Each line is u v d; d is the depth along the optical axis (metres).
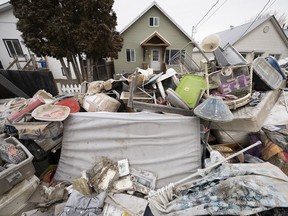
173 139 1.75
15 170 1.46
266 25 10.89
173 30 10.11
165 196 1.29
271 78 2.60
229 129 2.08
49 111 1.84
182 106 1.95
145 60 10.50
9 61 10.05
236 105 2.07
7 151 1.56
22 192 1.51
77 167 1.83
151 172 1.71
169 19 9.76
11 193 1.45
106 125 1.79
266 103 2.26
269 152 1.89
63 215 1.34
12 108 2.55
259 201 0.98
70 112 2.02
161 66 10.34
